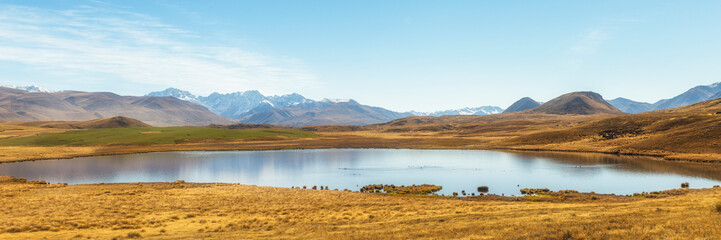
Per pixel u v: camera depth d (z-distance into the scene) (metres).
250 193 58.47
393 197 56.16
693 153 108.44
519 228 24.80
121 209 43.25
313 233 28.41
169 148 169.25
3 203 45.97
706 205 28.94
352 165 110.00
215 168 105.25
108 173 95.62
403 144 193.62
